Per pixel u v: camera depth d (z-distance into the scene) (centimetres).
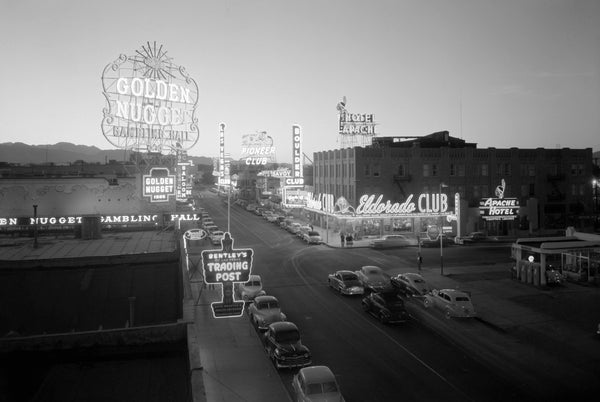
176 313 2844
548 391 2080
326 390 1842
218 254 2241
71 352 2219
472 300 3509
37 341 2186
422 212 6788
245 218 9762
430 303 3350
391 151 7012
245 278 2258
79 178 4647
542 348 2589
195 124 4891
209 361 2398
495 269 4622
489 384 2155
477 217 6931
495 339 2738
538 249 3959
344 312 3300
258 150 13575
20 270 3089
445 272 4497
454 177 7181
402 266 4838
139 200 4688
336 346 2639
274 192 11206
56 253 3375
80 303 2866
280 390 2086
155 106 4650
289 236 7169
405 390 2095
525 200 7456
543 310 3253
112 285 3022
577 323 2984
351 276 3834
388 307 3058
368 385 2147
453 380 2198
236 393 2052
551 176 7481
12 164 7719
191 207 7325
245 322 3002
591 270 4062
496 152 7344
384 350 2580
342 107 8112
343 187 7450
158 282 3095
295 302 3559
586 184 7681
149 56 4603
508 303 3425
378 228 6900
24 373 2116
